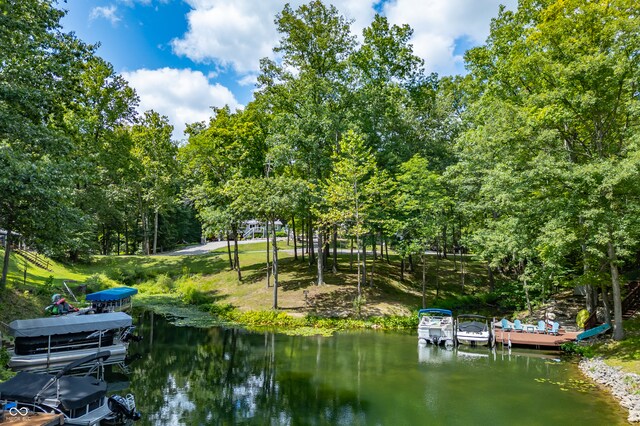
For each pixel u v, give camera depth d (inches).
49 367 695.7
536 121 794.8
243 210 1327.5
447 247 2057.1
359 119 1349.7
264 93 1435.8
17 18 694.5
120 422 513.0
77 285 1374.3
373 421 525.0
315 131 1346.0
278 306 1296.8
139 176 2084.2
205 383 674.2
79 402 469.1
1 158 595.2
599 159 745.0
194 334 1040.2
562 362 813.9
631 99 784.9
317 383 678.5
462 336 940.0
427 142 1638.8
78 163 783.1
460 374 730.2
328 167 1421.0
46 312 912.9
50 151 748.0
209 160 1625.2
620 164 667.4
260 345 939.3
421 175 1269.7
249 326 1148.5
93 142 1545.3
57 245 773.9
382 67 1405.0
